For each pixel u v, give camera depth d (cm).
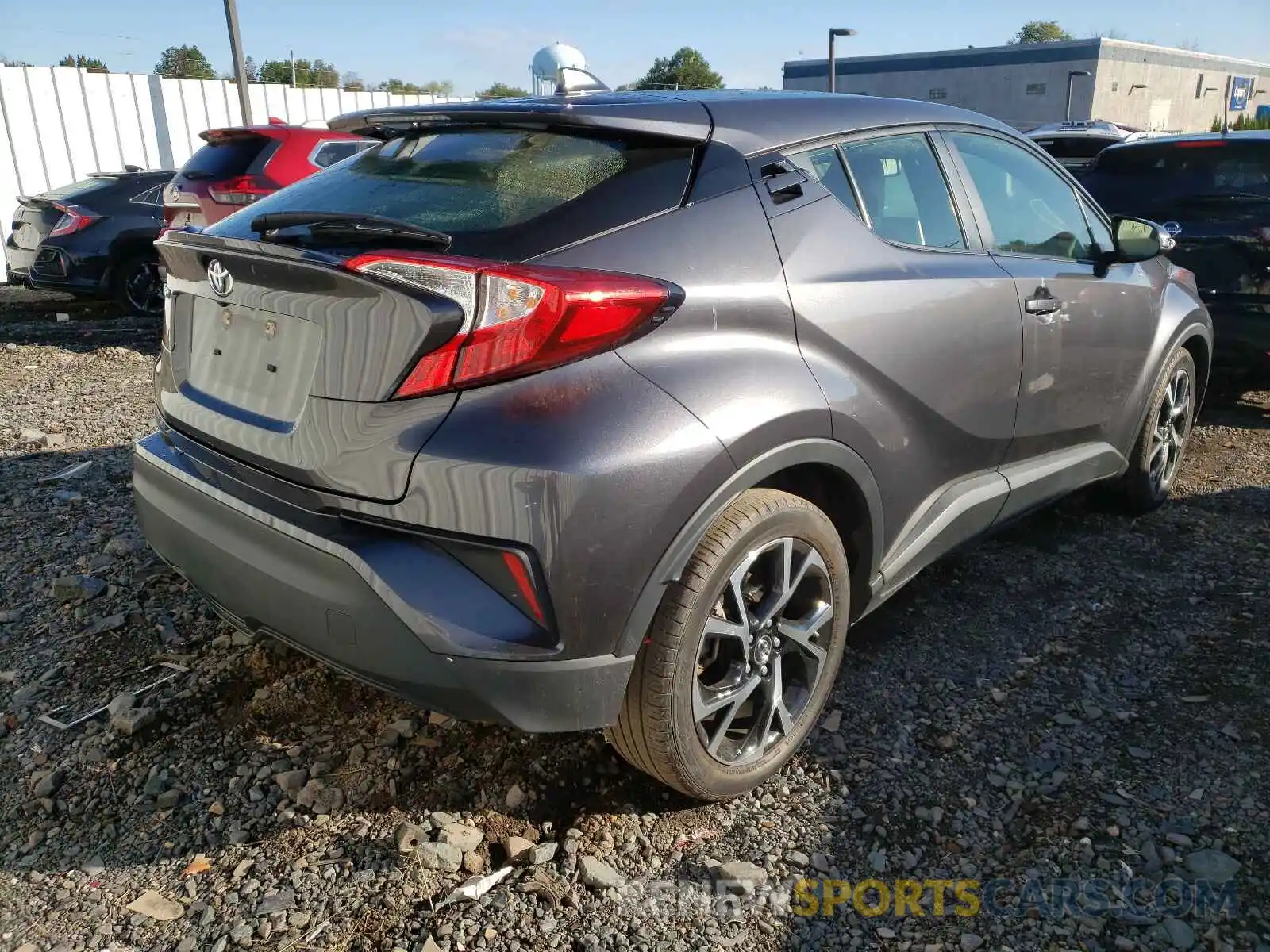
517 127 246
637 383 209
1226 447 542
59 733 276
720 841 238
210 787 255
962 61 4241
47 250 915
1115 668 313
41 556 378
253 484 230
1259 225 554
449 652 197
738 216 240
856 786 258
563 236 216
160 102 1296
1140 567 386
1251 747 271
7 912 216
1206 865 228
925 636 333
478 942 207
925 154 310
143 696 292
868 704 294
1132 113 4194
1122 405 392
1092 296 358
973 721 286
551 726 207
